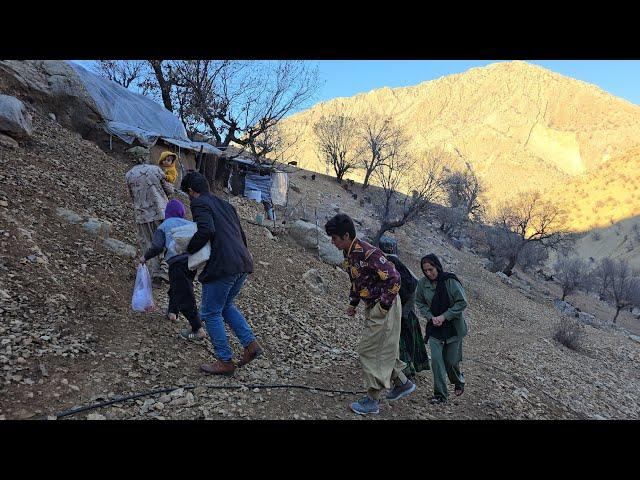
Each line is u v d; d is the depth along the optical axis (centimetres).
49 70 1220
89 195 797
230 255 396
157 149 1415
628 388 1111
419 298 517
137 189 592
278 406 396
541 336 1545
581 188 12256
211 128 2005
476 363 791
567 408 677
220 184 1959
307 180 4266
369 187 5106
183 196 1229
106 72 2097
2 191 623
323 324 729
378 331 402
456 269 3075
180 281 473
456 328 502
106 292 523
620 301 4103
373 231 2959
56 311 446
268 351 532
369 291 399
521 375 812
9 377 336
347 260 403
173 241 451
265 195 2266
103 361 394
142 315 504
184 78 1802
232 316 429
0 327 389
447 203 5097
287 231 1303
